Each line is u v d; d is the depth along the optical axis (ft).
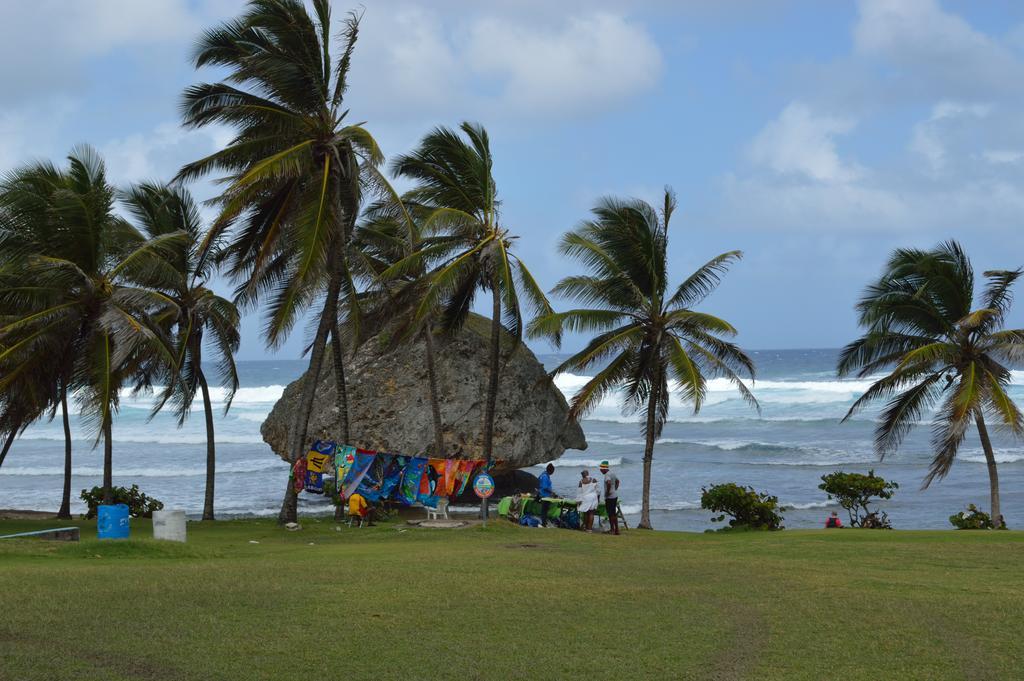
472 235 79.97
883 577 39.34
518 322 79.77
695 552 51.93
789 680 23.08
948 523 98.78
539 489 75.87
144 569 37.17
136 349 73.10
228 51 70.28
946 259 81.20
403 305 88.17
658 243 85.51
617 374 86.17
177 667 22.67
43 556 42.75
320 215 67.92
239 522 78.79
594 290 85.15
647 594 33.78
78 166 72.33
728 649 25.91
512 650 25.23
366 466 72.13
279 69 68.64
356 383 109.70
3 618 26.53
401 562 41.98
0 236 68.95
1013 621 29.48
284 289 73.41
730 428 215.10
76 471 149.79
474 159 80.38
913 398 84.07
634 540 61.62
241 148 70.23
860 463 153.69
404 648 25.08
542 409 112.78
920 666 24.38
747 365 83.46
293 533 66.64
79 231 67.62
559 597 32.68
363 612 29.19
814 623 29.17
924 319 82.69
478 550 49.96
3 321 67.36
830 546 54.19
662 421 92.94
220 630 26.23
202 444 190.90
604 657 24.81
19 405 72.28
